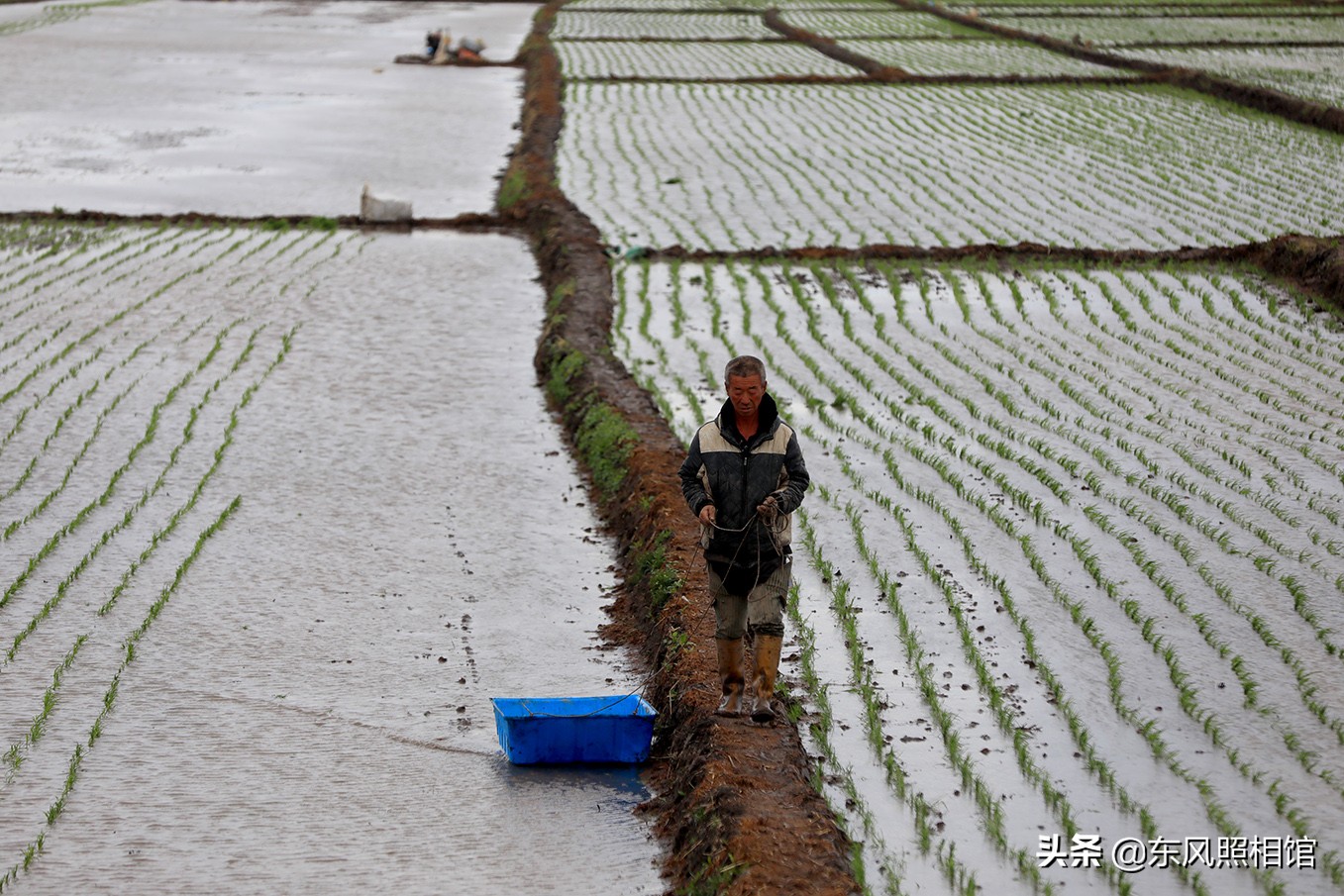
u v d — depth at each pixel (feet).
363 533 51.98
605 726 35.88
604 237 99.96
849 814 32.50
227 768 35.96
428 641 43.52
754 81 183.21
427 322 81.61
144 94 176.04
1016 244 98.02
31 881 31.07
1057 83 178.70
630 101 169.58
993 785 33.68
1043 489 53.47
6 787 34.81
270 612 45.21
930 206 110.83
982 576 45.78
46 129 149.07
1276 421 61.72
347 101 174.81
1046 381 68.03
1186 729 36.17
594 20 271.28
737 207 111.04
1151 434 59.77
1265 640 40.86
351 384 69.72
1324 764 34.42
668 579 44.19
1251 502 52.01
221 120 157.79
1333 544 47.91
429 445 61.62
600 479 56.54
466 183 125.59
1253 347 74.18
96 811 33.88
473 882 31.27
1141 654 40.27
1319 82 167.84
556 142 141.38
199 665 41.47
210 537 51.16
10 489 55.36
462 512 54.29
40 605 45.32
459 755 36.86
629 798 34.94
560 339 73.31
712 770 32.81
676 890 30.53
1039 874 30.04
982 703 37.70
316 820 33.71
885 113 159.02
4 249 98.63
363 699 39.75
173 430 62.64
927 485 54.19
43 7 291.99
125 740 37.27
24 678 40.50
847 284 88.33
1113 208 108.88
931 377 68.33
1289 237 91.40
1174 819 32.14
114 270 93.09
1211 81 167.94
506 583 48.01
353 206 114.73
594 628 44.93
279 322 80.84
